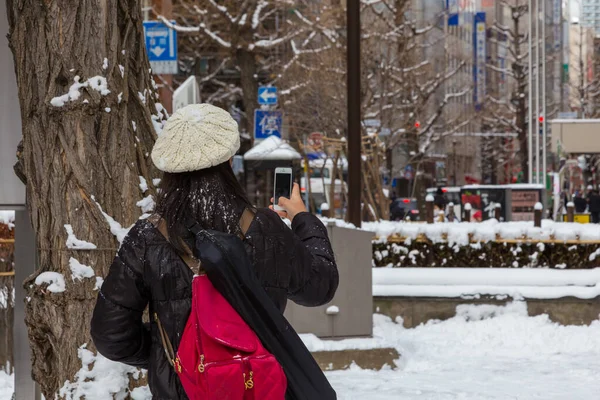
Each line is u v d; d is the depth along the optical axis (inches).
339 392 296.8
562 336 404.8
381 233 466.9
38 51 165.6
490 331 411.8
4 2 190.7
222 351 104.7
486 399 283.7
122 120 166.2
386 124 1248.8
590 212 1323.8
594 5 2723.9
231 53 1312.7
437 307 428.1
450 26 2438.5
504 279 430.3
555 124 1312.7
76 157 162.4
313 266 118.4
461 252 462.9
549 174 1625.2
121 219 164.1
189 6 1331.2
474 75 2332.7
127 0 172.1
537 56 1801.2
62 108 162.6
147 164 172.1
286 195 139.0
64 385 160.9
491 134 2380.7
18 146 177.2
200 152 112.3
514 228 459.8
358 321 354.6
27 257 192.1
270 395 103.9
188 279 110.4
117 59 167.9
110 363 160.6
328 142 793.6
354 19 432.8
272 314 109.0
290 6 1325.0
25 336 193.2
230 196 114.8
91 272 160.6
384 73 1229.7
